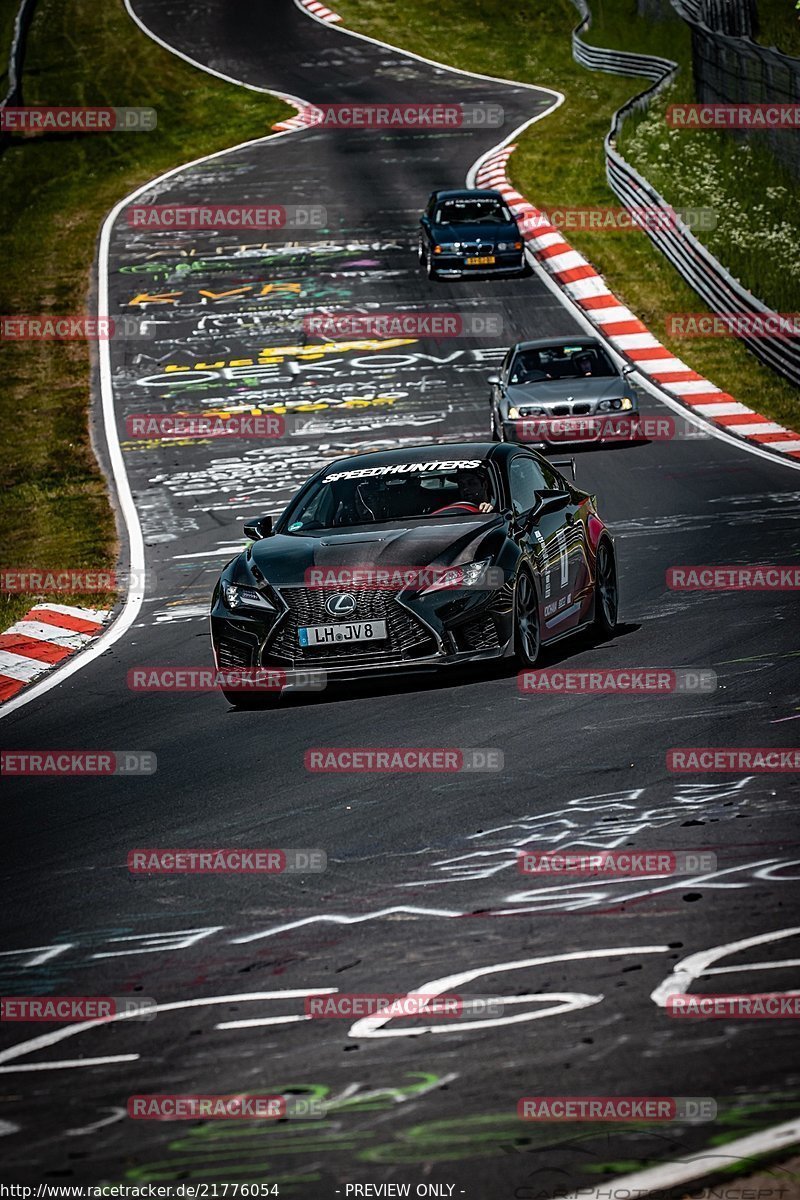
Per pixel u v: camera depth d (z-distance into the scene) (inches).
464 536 1386.6
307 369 3924.7
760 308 3582.7
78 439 3476.9
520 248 4579.2
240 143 6899.6
